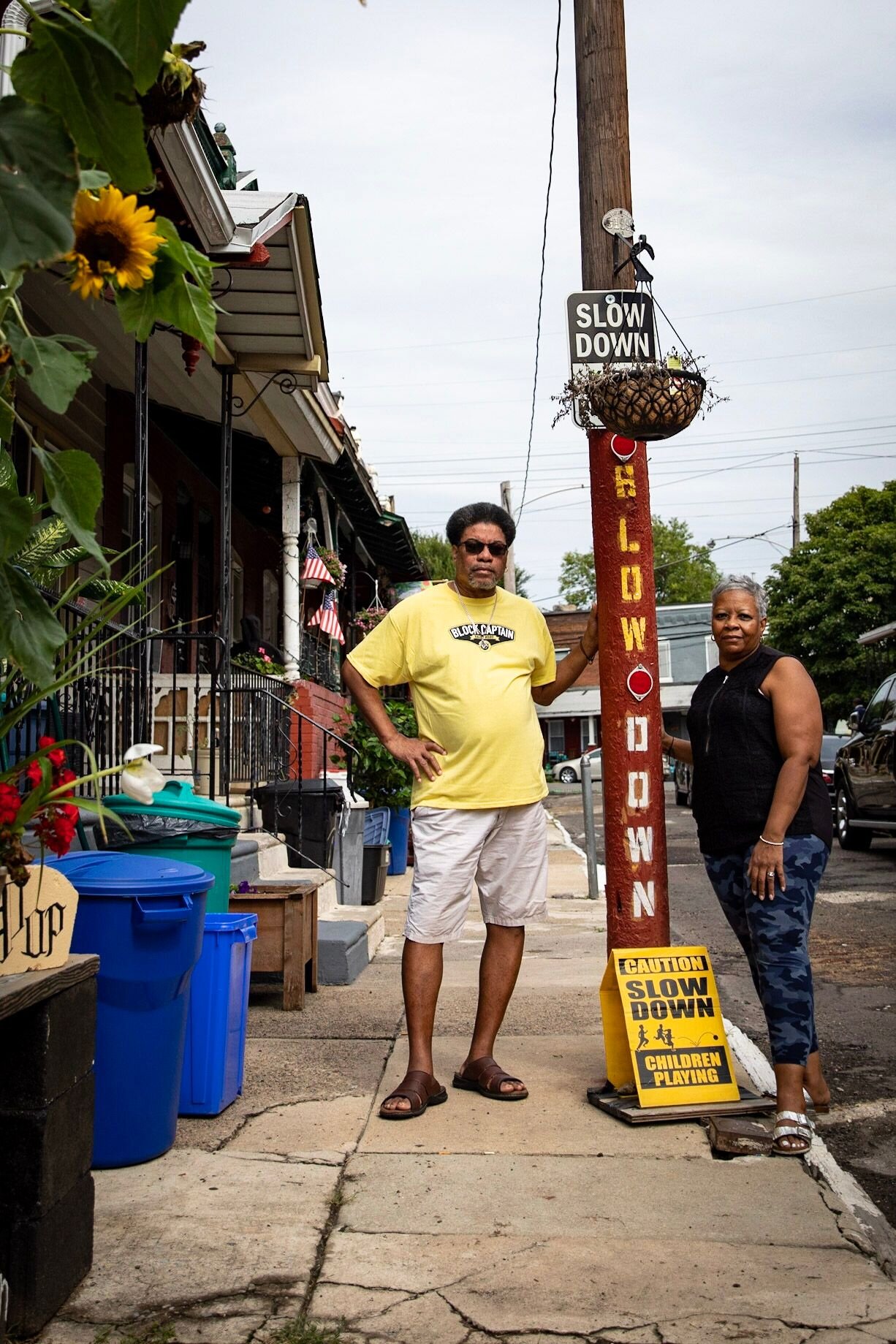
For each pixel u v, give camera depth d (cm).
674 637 4831
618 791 426
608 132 440
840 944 801
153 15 166
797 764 380
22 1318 245
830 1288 271
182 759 965
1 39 389
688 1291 269
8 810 237
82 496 187
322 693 1244
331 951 636
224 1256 284
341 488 1431
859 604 3497
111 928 324
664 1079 395
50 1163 250
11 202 148
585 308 425
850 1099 453
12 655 191
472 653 421
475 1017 550
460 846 415
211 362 901
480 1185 332
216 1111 392
